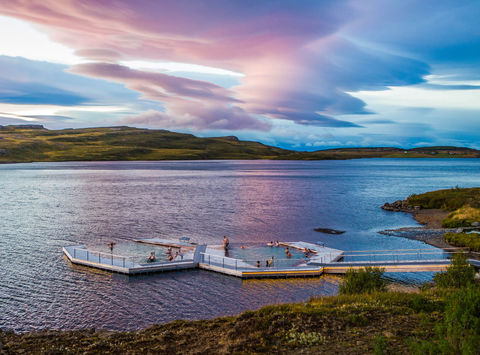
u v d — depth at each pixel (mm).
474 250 50375
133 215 78062
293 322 19109
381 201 103188
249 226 67625
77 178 178750
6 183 151875
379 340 14938
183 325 21094
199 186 143750
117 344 18375
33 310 30750
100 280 38344
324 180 178625
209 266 41875
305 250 48562
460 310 15586
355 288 27719
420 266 39781
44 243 53750
